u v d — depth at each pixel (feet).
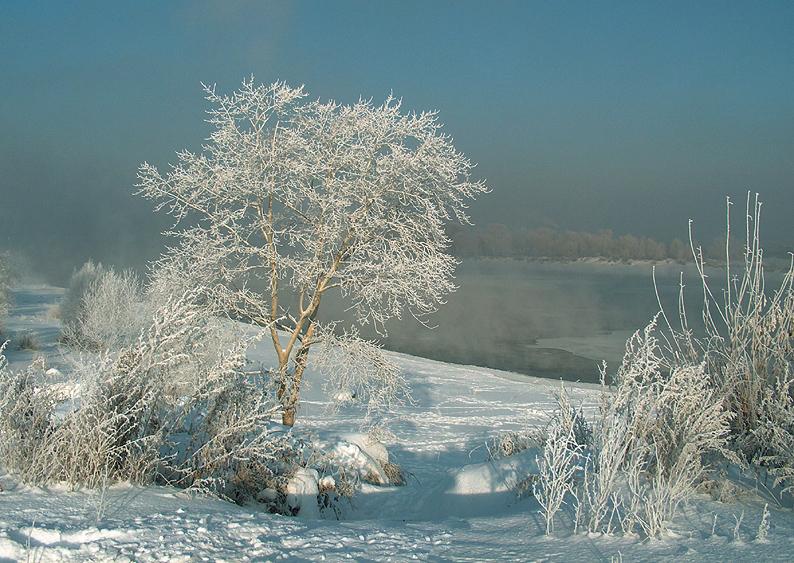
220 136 53.88
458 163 55.67
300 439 31.81
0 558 13.65
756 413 22.76
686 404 20.42
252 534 16.55
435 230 54.60
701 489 19.33
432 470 44.52
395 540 16.46
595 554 14.71
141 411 22.74
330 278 55.98
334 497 29.68
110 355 23.79
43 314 145.28
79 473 19.75
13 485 18.78
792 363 23.44
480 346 149.79
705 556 14.10
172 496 20.39
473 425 68.03
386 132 55.36
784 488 18.79
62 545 14.61
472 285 330.34
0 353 22.62
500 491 25.32
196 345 25.26
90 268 106.73
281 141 54.65
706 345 24.35
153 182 54.29
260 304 55.11
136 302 89.51
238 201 56.49
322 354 58.70
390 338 163.22
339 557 14.93
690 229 24.63
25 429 20.93
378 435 41.73
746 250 24.32
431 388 92.94
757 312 23.91
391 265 53.67
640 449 18.30
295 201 56.54
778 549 14.26
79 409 21.49
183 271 54.24
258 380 31.83
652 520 15.62
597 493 17.21
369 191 53.62
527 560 14.61
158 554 14.40
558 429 18.57
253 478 26.27
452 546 15.92
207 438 25.43
